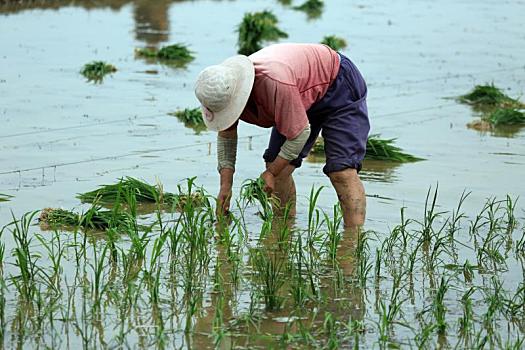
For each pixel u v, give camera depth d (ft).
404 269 52.39
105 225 57.72
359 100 58.59
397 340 43.09
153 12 168.86
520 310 46.83
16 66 115.24
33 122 86.99
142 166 72.90
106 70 114.21
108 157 75.46
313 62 56.49
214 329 43.11
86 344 41.47
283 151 55.57
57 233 53.98
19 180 67.87
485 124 89.92
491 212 59.82
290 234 58.08
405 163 75.66
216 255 53.93
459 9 187.11
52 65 116.98
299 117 54.24
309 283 49.88
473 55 133.80
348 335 42.91
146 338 42.70
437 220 60.75
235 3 187.62
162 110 94.58
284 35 144.56
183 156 76.59
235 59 54.54
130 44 135.23
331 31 153.58
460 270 52.31
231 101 53.57
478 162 76.18
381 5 191.93
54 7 168.55
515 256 54.85
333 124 58.34
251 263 52.65
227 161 58.44
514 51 138.10
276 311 46.09
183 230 53.11
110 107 94.89
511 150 80.64
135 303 46.47
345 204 59.11
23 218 52.90
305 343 42.27
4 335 42.68
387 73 118.42
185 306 46.47
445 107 99.09
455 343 42.98
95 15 162.40
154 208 62.44
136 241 52.03
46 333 42.98
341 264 53.01
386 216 61.31
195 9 176.24
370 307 46.88
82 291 47.98
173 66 120.47
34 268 50.75
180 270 51.29
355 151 58.70
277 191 60.95
